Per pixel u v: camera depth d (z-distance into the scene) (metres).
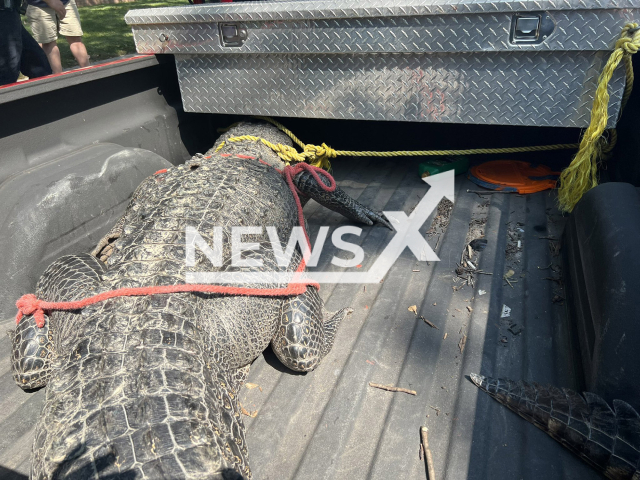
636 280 1.01
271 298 1.18
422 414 1.07
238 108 1.83
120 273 0.97
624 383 0.96
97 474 0.68
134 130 1.77
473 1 1.37
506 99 1.52
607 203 1.25
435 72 1.55
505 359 1.20
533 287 1.43
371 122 2.28
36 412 1.11
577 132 2.05
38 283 1.26
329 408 1.09
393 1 1.43
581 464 0.96
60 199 1.39
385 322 1.33
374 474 0.95
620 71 1.36
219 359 1.02
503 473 0.95
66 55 4.00
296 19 1.54
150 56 1.82
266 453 1.00
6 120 1.39
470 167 2.18
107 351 0.83
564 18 1.34
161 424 0.75
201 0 2.01
